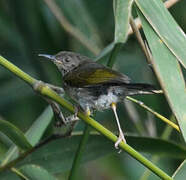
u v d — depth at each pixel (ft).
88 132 29.73
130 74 46.93
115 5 25.89
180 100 25.62
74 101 33.14
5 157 31.73
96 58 34.50
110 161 47.26
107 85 29.66
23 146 29.35
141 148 32.99
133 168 46.60
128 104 42.65
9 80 47.47
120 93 29.84
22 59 48.52
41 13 43.80
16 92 47.09
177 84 25.91
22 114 46.93
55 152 33.40
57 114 28.30
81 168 47.19
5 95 46.98
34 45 44.06
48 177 29.07
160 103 42.70
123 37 25.38
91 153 33.65
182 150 32.63
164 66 26.12
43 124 32.50
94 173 47.09
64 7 44.65
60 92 28.84
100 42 45.50
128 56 47.57
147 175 33.68
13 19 44.01
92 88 31.37
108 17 50.01
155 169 25.03
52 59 40.32
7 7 48.16
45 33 44.01
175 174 27.14
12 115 46.83
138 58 47.52
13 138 29.17
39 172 29.04
